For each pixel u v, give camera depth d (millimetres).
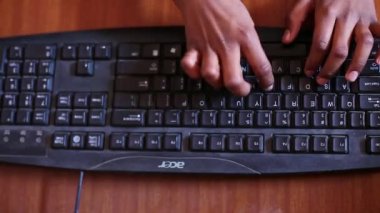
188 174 486
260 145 466
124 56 502
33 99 505
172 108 485
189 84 485
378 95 467
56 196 511
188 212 490
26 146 497
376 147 455
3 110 505
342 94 470
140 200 499
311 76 473
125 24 544
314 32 464
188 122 478
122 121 487
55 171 517
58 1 563
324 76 463
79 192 491
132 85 494
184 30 502
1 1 570
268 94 474
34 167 520
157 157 478
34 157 494
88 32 518
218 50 449
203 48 454
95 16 551
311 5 487
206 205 490
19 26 562
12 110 505
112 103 496
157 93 489
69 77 509
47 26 558
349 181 477
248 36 447
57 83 508
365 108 465
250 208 483
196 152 474
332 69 457
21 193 515
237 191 489
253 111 474
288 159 464
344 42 452
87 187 507
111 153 485
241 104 475
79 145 488
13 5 568
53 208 509
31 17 563
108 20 548
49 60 513
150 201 498
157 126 484
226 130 476
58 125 497
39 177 518
